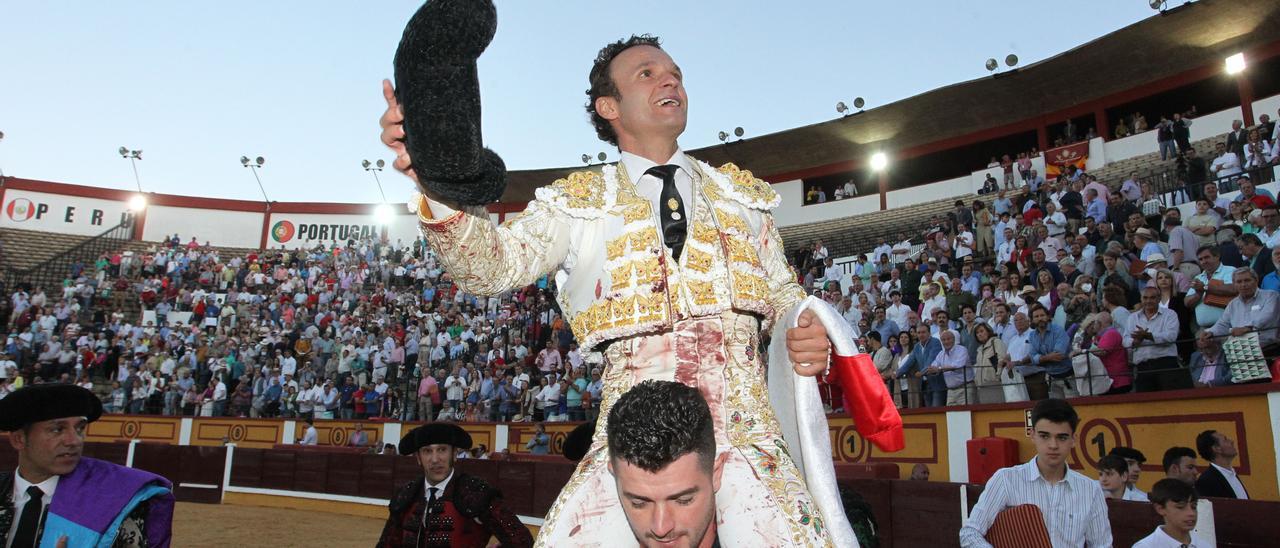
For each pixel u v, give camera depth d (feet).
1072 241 32.22
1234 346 19.88
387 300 63.21
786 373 4.30
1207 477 15.58
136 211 85.25
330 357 51.80
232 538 30.83
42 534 8.19
